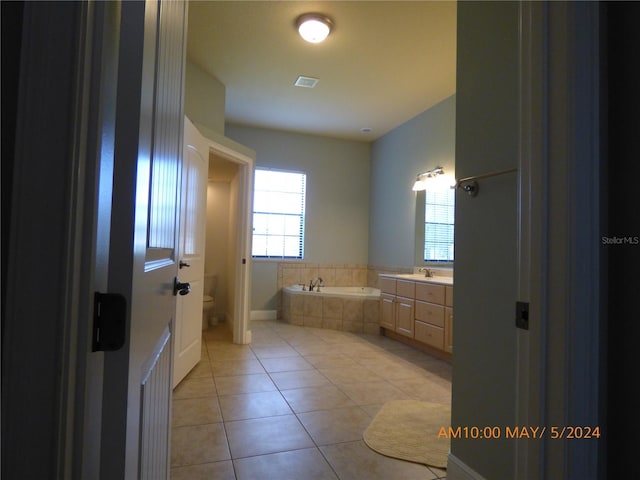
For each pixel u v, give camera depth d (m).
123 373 0.54
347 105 4.47
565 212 0.78
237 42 3.15
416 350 3.90
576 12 0.79
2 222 0.44
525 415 0.85
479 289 1.58
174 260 1.21
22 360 0.44
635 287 0.74
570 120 0.78
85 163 0.47
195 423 2.17
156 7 0.73
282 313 5.49
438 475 1.72
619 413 0.76
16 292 0.44
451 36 3.00
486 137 1.57
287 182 5.62
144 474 0.77
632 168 0.75
